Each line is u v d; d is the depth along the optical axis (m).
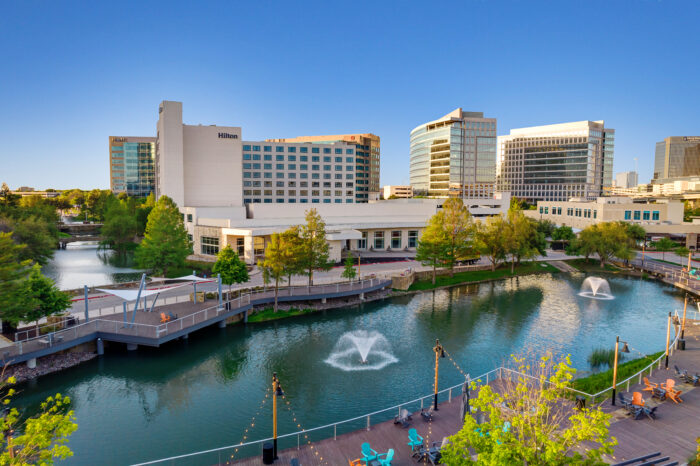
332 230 90.69
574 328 51.88
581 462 15.74
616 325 52.94
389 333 50.06
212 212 95.62
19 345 37.16
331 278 70.56
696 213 167.88
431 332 50.41
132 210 133.88
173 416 31.78
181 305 51.91
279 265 55.25
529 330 51.09
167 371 39.22
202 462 26.30
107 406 33.06
